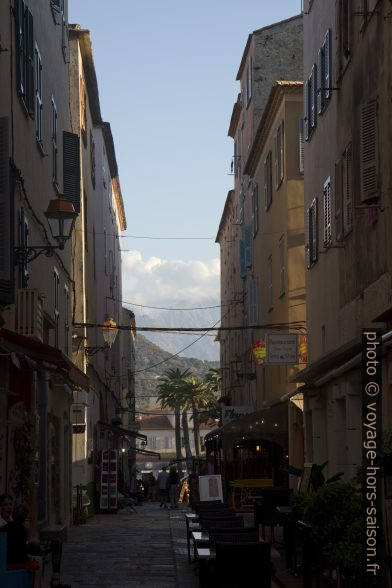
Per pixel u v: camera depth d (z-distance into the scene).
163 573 20.66
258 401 52.22
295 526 18.66
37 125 25.62
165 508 53.72
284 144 42.09
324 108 27.83
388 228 19.27
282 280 42.94
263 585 13.51
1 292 16.70
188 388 132.50
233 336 70.56
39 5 26.39
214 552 15.06
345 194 24.16
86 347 41.00
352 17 23.11
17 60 21.62
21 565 13.60
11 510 15.12
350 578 14.73
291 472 23.30
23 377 22.14
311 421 31.72
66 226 33.78
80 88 42.81
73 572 20.95
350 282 24.02
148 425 175.88
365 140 20.22
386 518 15.34
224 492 43.12
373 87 20.62
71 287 35.34
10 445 21.09
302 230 41.66
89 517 41.75
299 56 55.75
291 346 36.06
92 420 45.47
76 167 30.27
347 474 23.83
